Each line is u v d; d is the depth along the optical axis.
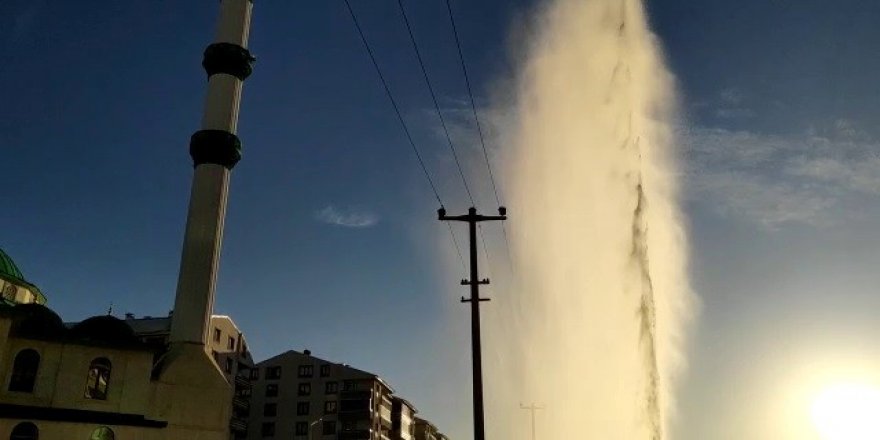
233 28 48.84
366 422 81.38
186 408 39.44
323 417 83.06
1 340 34.00
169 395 39.22
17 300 48.28
